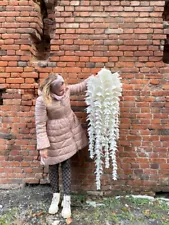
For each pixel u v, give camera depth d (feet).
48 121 11.74
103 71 11.67
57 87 11.32
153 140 13.46
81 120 13.43
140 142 13.48
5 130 13.60
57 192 12.37
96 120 11.97
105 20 13.15
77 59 13.29
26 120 13.53
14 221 11.57
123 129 13.48
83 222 11.55
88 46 13.24
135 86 13.34
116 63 13.28
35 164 13.73
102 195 13.66
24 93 13.46
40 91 11.51
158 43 13.14
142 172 13.55
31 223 11.48
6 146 13.64
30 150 13.66
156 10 13.05
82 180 13.64
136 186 13.60
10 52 13.30
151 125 13.42
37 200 13.01
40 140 11.39
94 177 13.60
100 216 11.94
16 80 13.39
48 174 13.74
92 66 13.30
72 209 12.40
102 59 13.25
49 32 14.17
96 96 11.73
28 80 13.39
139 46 13.17
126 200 13.12
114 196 13.57
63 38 13.25
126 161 13.53
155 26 13.08
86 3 13.12
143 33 13.14
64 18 13.20
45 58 14.24
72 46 13.26
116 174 13.10
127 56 13.24
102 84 11.64
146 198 13.32
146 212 12.27
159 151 13.47
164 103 13.35
